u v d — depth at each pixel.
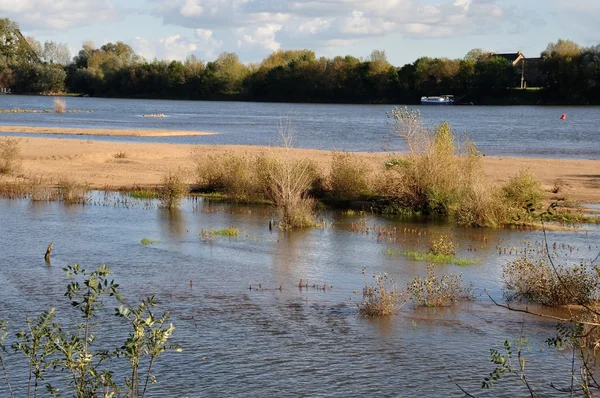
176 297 14.23
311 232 20.80
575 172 32.16
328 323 12.70
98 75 155.50
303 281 15.43
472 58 140.12
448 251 17.95
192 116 87.06
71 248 18.38
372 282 15.34
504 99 124.31
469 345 11.66
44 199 25.91
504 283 15.17
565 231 21.03
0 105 103.06
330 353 11.31
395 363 10.94
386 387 10.10
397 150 42.91
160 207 24.61
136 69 153.50
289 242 19.36
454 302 13.88
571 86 118.50
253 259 17.42
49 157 35.62
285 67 142.00
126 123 70.06
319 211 24.44
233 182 27.16
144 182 29.73
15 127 56.84
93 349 11.27
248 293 14.53
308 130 62.41
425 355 11.24
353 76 134.62
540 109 106.88
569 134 58.59
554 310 13.24
